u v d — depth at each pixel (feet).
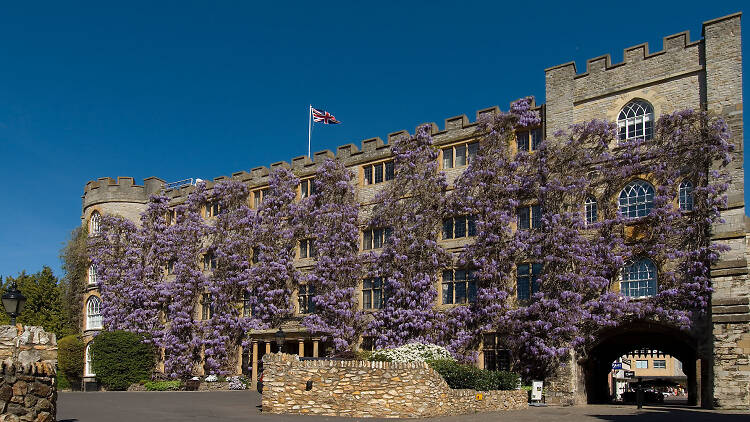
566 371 94.84
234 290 136.15
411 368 67.92
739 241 85.35
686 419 66.39
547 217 100.12
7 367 46.29
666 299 89.45
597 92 102.63
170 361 140.15
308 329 117.80
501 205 106.63
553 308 96.32
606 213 97.04
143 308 148.15
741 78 89.92
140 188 161.99
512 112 109.81
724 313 84.58
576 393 94.89
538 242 100.12
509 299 103.09
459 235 112.27
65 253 165.99
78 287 161.79
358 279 120.88
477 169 110.01
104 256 155.33
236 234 139.44
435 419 66.03
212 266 144.87
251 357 131.75
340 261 121.49
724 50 91.86
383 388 68.08
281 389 72.23
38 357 49.39
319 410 69.82
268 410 72.43
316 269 123.95
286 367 72.54
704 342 86.43
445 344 106.11
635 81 99.66
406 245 114.83
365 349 117.08
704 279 86.84
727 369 83.35
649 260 92.84
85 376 153.79
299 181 135.54
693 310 87.71
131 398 96.02
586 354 95.09
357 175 127.34
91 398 95.91
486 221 106.42
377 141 126.41
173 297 145.07
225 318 134.72
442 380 70.85
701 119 91.20
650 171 93.91
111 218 157.69
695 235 88.89
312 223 129.49
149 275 150.41
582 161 99.86
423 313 108.68
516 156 106.93
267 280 130.52
